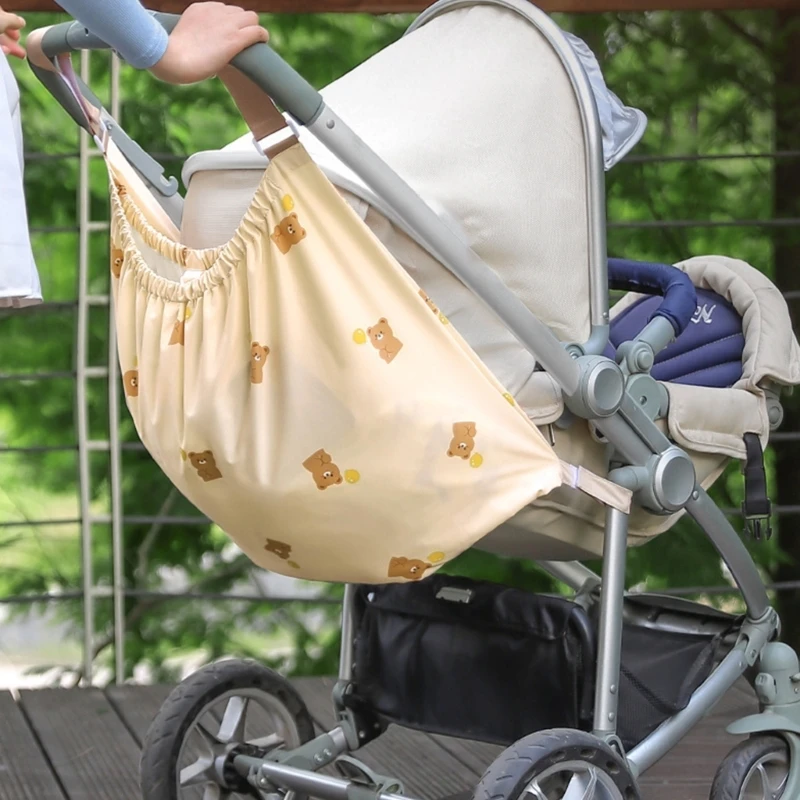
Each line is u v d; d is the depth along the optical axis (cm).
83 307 799
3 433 1122
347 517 394
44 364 1122
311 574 423
